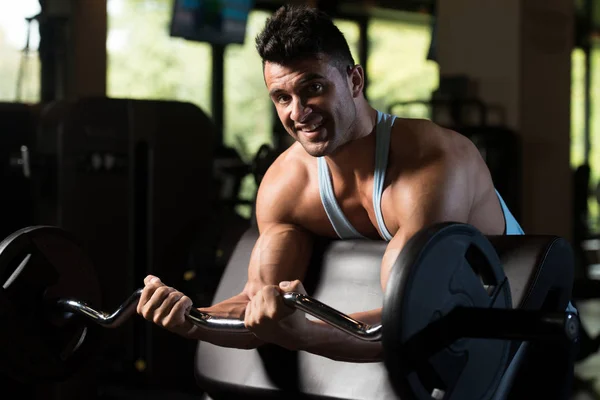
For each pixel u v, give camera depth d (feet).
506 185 19.34
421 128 5.66
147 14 25.58
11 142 10.91
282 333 4.73
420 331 4.20
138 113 10.55
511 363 5.51
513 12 19.83
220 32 23.86
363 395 5.47
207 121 11.12
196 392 10.75
